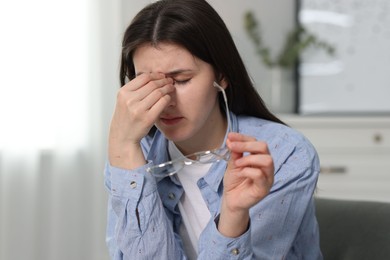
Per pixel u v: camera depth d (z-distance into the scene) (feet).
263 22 10.12
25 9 9.04
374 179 8.64
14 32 9.02
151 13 3.14
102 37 9.33
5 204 9.11
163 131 3.29
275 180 3.25
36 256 9.32
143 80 3.19
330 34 9.86
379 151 8.61
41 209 9.35
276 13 10.11
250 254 2.84
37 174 9.23
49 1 9.12
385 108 9.75
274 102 9.89
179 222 3.65
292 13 10.07
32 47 9.11
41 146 9.25
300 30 9.81
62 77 9.26
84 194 9.49
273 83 9.89
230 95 3.58
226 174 2.70
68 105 9.32
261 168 2.52
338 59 9.84
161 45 3.08
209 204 3.52
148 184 3.24
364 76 9.80
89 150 9.45
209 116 3.51
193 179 3.60
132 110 3.16
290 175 3.26
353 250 3.61
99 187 9.46
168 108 3.20
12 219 9.13
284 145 3.41
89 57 9.34
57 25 9.19
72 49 9.27
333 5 9.84
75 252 9.45
